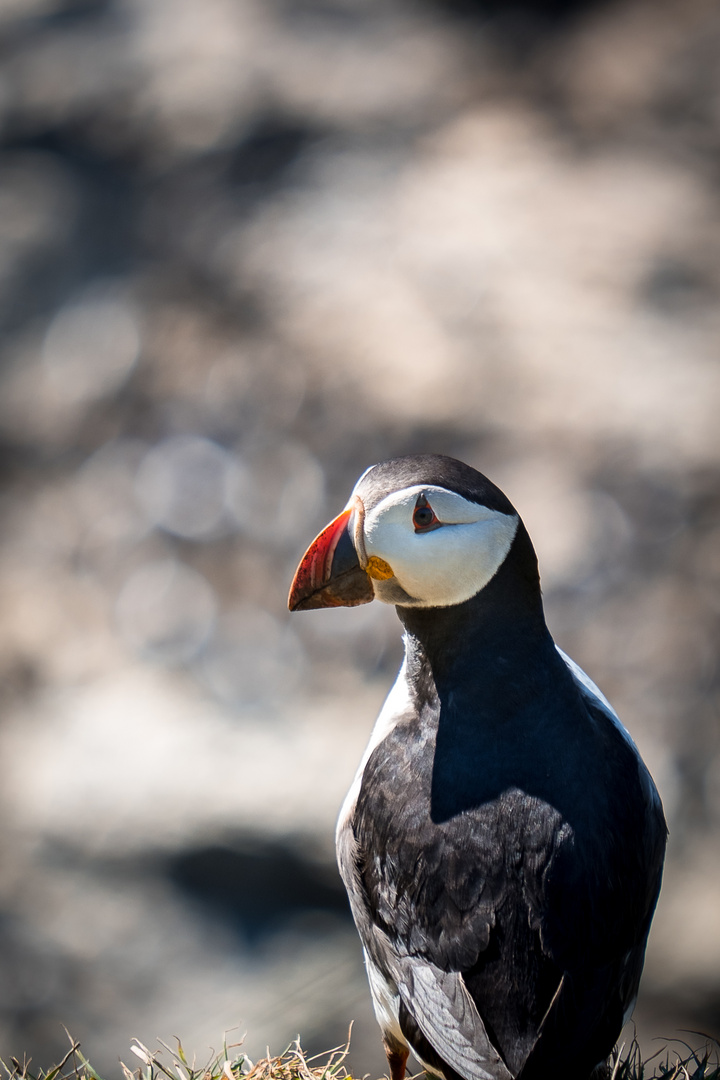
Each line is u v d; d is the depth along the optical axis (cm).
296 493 1612
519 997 422
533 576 476
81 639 1508
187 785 1253
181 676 1450
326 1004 1116
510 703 460
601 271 1806
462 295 1759
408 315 1747
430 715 473
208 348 1767
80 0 2275
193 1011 1153
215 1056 577
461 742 458
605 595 1488
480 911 431
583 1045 418
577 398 1633
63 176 1997
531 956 423
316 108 2045
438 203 1914
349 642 1443
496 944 428
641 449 1573
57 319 1847
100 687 1433
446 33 2269
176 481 1661
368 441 1627
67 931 1211
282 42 2183
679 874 1246
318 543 470
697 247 1858
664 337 1719
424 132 2048
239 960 1181
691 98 2111
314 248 1852
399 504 454
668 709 1404
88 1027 1171
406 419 1625
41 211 1945
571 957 422
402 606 477
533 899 426
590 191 1948
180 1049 564
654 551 1511
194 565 1578
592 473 1569
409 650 493
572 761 450
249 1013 1134
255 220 1903
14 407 1769
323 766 1256
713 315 1759
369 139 2014
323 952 1173
